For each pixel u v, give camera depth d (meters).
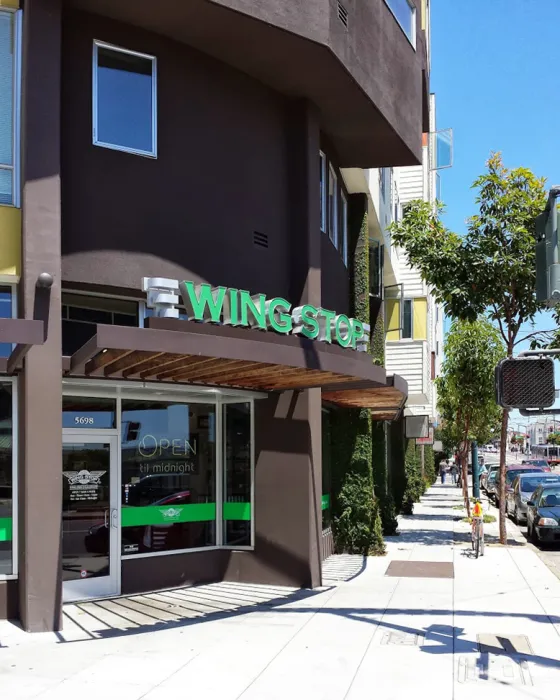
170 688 6.71
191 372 10.02
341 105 13.14
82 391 10.42
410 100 15.36
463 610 10.00
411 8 15.88
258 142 12.17
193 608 10.01
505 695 6.53
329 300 14.73
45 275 8.86
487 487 35.94
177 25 10.73
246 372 10.04
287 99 12.80
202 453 11.98
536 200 16.20
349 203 17.42
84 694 6.55
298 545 11.58
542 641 8.38
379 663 7.48
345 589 11.48
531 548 16.94
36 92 9.29
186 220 11.00
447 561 14.46
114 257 10.15
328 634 8.64
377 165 16.11
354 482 15.35
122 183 10.36
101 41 10.38
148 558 11.07
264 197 12.18
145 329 7.97
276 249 12.32
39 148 9.23
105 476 10.67
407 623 9.22
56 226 9.23
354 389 12.23
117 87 10.53
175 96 11.07
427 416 28.58
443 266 16.38
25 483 8.80
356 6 12.52
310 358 9.59
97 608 9.95
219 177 11.51
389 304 27.91
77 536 10.34
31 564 8.68
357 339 11.63
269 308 9.89
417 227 16.89
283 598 10.73
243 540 11.99
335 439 15.55
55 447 8.94
